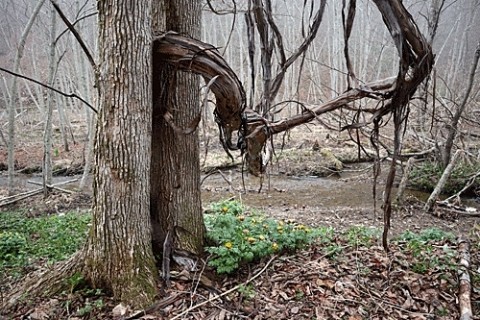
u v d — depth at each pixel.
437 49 20.72
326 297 3.50
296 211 8.54
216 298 3.37
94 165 3.38
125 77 3.15
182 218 3.95
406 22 2.89
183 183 3.94
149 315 3.17
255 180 11.28
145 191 3.43
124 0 3.06
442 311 3.39
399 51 2.91
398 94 3.30
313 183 11.09
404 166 9.52
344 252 4.35
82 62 12.20
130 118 3.22
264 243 3.99
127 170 3.28
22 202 8.91
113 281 3.35
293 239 4.29
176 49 3.29
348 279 3.77
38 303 3.34
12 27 15.83
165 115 3.59
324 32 22.94
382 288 3.68
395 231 6.79
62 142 15.60
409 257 4.21
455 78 15.91
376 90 3.48
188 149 3.95
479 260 4.32
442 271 3.92
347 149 13.43
